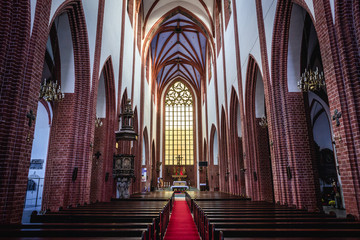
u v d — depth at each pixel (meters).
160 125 36.41
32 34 5.88
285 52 9.37
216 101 22.80
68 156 9.14
